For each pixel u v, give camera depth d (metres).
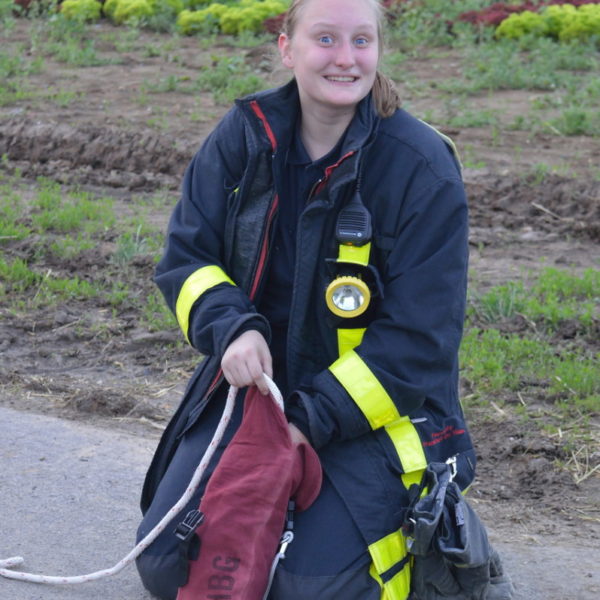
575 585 5.43
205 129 17.16
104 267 10.90
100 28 25.81
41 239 11.43
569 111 17.23
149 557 4.98
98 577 5.15
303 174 5.04
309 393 4.94
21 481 6.44
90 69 21.83
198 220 5.11
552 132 17.02
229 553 4.59
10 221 11.96
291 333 4.98
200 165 5.18
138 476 6.58
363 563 4.72
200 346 4.96
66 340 9.19
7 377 8.34
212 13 25.30
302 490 4.78
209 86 20.11
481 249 11.87
